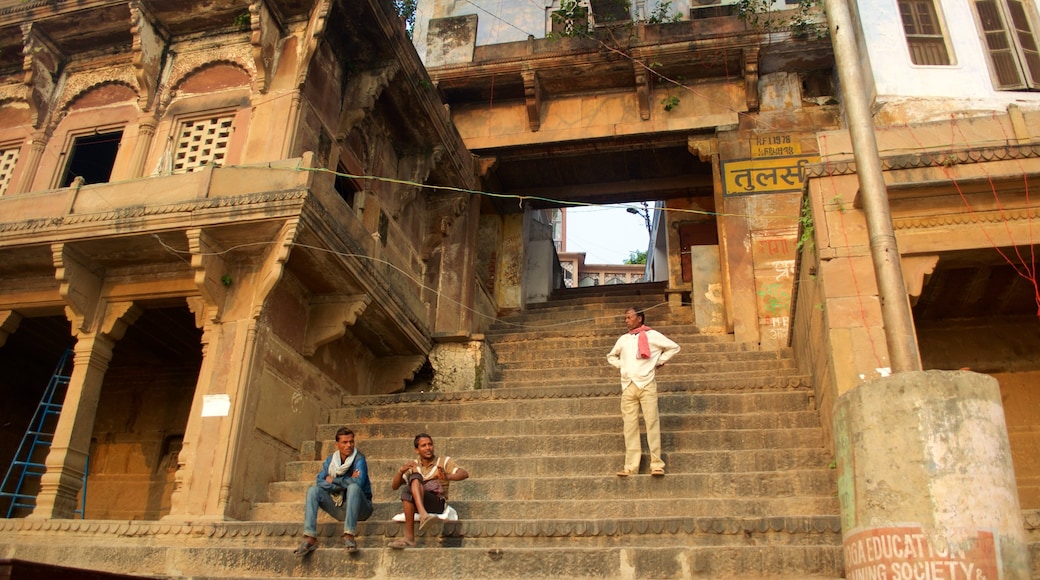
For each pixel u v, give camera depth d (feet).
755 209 39.01
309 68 28.66
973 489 11.84
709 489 20.56
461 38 44.96
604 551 16.92
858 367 20.21
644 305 44.60
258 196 24.21
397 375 34.32
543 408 26.86
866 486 12.65
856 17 34.22
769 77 41.75
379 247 30.86
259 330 25.05
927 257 21.68
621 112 42.86
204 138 28.71
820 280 21.95
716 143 41.04
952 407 12.37
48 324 31.09
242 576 18.33
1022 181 21.34
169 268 26.58
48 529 22.25
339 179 31.40
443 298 39.22
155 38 29.91
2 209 26.73
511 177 47.80
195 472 22.93
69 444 24.77
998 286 25.25
